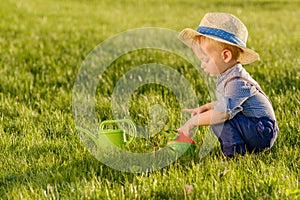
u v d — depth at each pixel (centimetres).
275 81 727
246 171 409
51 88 716
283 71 793
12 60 891
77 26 1383
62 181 391
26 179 398
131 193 370
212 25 447
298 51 981
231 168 414
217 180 388
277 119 548
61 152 461
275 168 411
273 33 1249
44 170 421
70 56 941
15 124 548
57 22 1451
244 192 368
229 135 443
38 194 370
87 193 367
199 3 1994
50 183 390
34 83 752
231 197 361
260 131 439
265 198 357
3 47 1016
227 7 1847
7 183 395
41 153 461
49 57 935
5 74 788
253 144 446
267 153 458
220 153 458
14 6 1705
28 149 467
